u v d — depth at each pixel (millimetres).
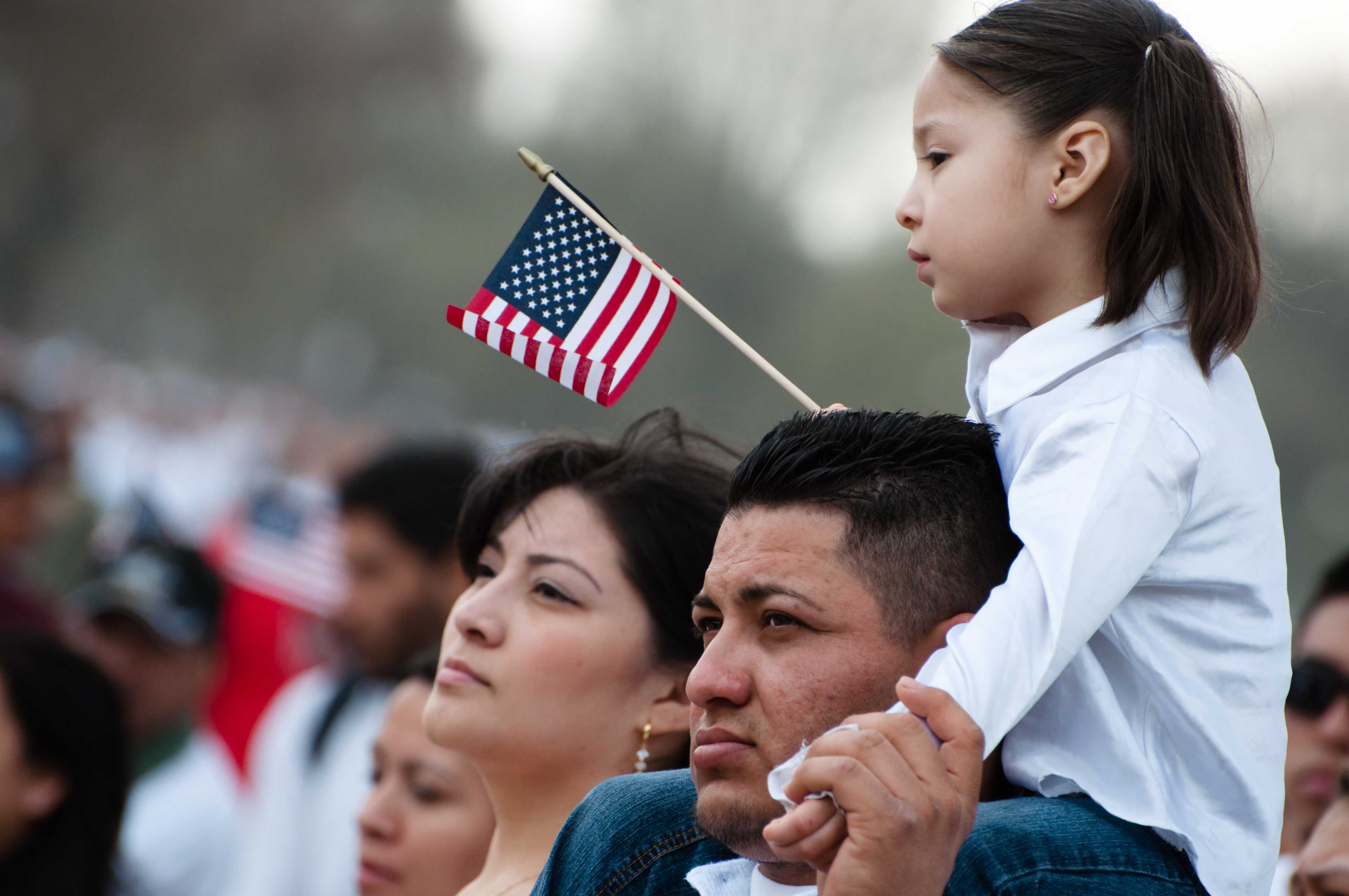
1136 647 5320
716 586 5363
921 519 5301
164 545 15312
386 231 89000
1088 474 5215
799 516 5312
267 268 87875
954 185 6059
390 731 9539
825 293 74562
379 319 86438
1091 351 5680
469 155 89375
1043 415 5594
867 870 4230
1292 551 54094
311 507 19594
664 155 80250
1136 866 5066
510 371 74312
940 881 4301
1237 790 5305
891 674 5164
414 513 13164
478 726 7355
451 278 85688
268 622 18766
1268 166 6641
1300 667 9336
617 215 80125
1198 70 5875
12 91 83250
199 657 14766
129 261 88438
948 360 68000
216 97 85000
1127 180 5766
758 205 78812
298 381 86000
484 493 7859
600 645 7383
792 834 4375
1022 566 5066
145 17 82500
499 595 7531
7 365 44219
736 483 5527
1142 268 5668
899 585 5219
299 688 13695
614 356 7559
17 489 19688
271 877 12547
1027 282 5996
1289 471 54688
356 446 35781
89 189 85562
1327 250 52250
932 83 6215
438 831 9258
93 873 11117
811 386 69625
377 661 13219
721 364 61531
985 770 5609
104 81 83188
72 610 18344
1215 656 5430
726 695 5199
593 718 7395
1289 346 53438
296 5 84688
